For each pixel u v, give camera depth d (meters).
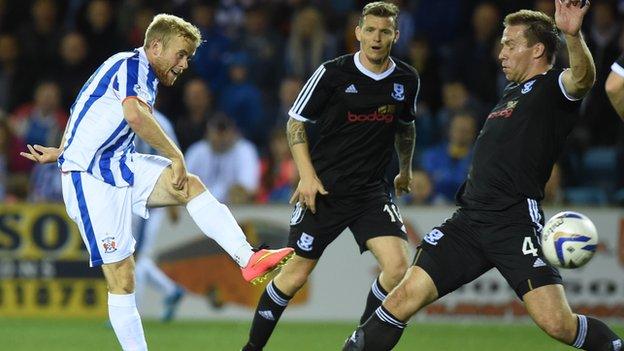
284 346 33.59
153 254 41.25
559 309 21.30
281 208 40.94
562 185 45.75
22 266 41.41
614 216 40.31
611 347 21.52
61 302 41.38
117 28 53.03
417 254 22.50
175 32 23.17
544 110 21.94
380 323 22.19
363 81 25.23
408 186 27.52
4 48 53.19
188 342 34.31
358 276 40.97
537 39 22.19
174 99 51.34
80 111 23.19
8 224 41.41
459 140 44.12
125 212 23.31
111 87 22.98
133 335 23.27
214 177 45.62
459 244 22.23
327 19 53.28
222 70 52.19
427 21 53.28
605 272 40.38
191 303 41.34
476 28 50.62
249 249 23.38
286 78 51.31
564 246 21.16
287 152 45.94
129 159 23.55
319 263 41.12
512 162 22.00
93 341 34.38
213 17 53.41
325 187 25.92
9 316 41.34
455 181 43.78
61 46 52.94
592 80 21.27
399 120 26.28
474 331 37.69
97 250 23.19
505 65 22.56
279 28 54.31
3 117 46.22
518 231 21.80
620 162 45.03
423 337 35.81
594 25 47.72
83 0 56.50
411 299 22.03
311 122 26.05
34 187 44.50
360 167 25.81
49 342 34.06
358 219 26.06
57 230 41.41
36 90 52.28
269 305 26.78
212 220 23.55
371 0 55.25
